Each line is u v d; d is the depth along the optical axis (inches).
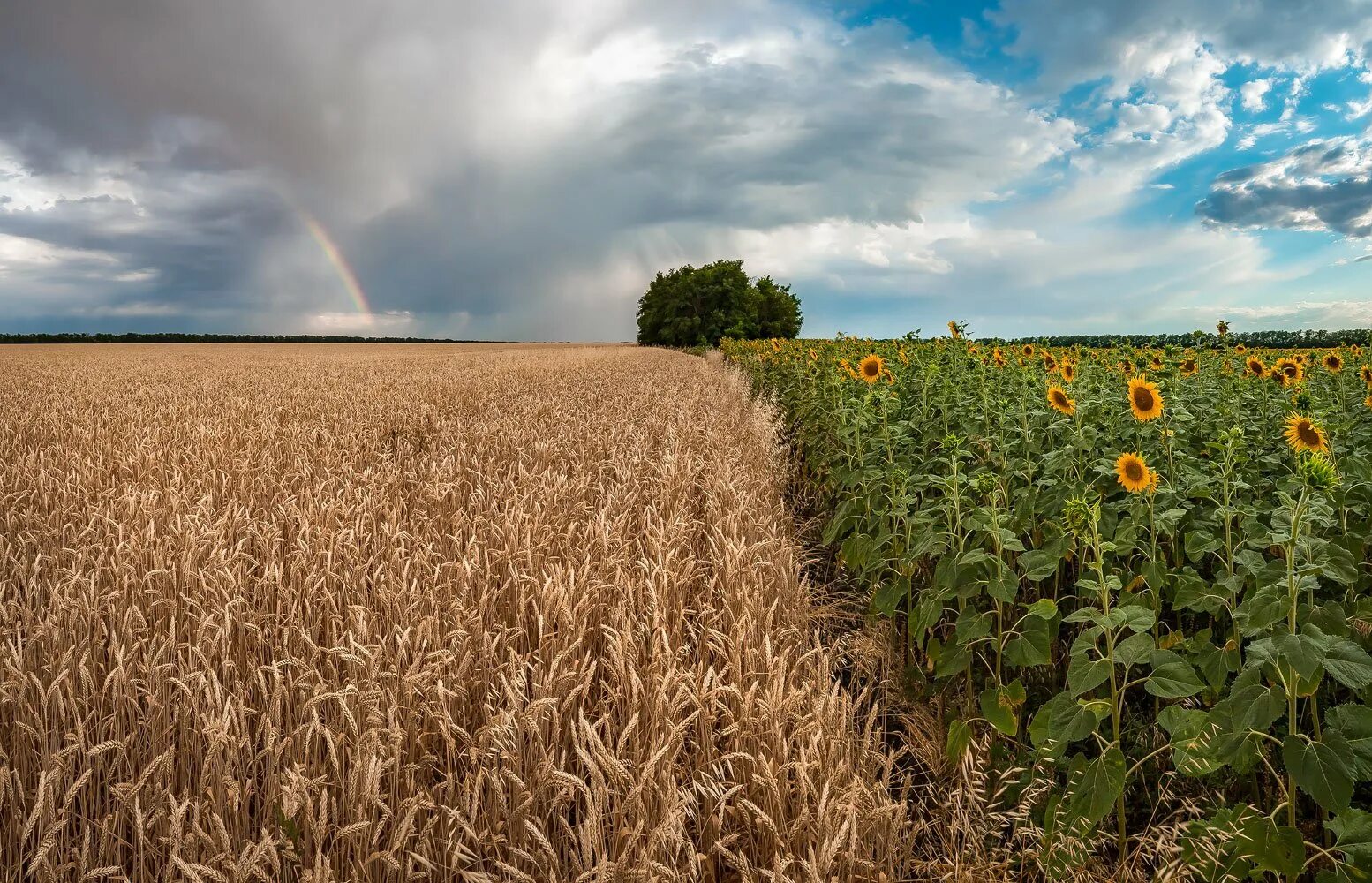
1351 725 92.5
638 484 268.7
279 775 105.3
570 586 153.9
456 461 312.3
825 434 338.6
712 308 2945.4
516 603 167.2
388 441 421.7
